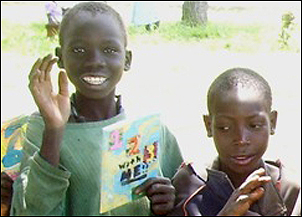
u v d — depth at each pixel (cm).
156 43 1322
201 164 301
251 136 276
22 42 1266
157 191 280
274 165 295
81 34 293
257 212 280
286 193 285
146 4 1449
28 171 274
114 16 303
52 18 1319
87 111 303
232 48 1277
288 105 850
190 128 736
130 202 292
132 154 273
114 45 297
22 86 944
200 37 1391
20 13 1612
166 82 993
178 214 282
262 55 1215
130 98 890
